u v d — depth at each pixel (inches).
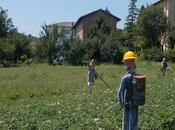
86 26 5324.8
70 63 3865.7
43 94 1375.5
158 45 3909.9
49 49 4020.7
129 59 526.9
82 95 1110.4
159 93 933.8
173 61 3604.8
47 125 615.8
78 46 3855.8
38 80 2020.2
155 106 712.4
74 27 5733.3
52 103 895.7
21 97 1290.6
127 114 527.5
